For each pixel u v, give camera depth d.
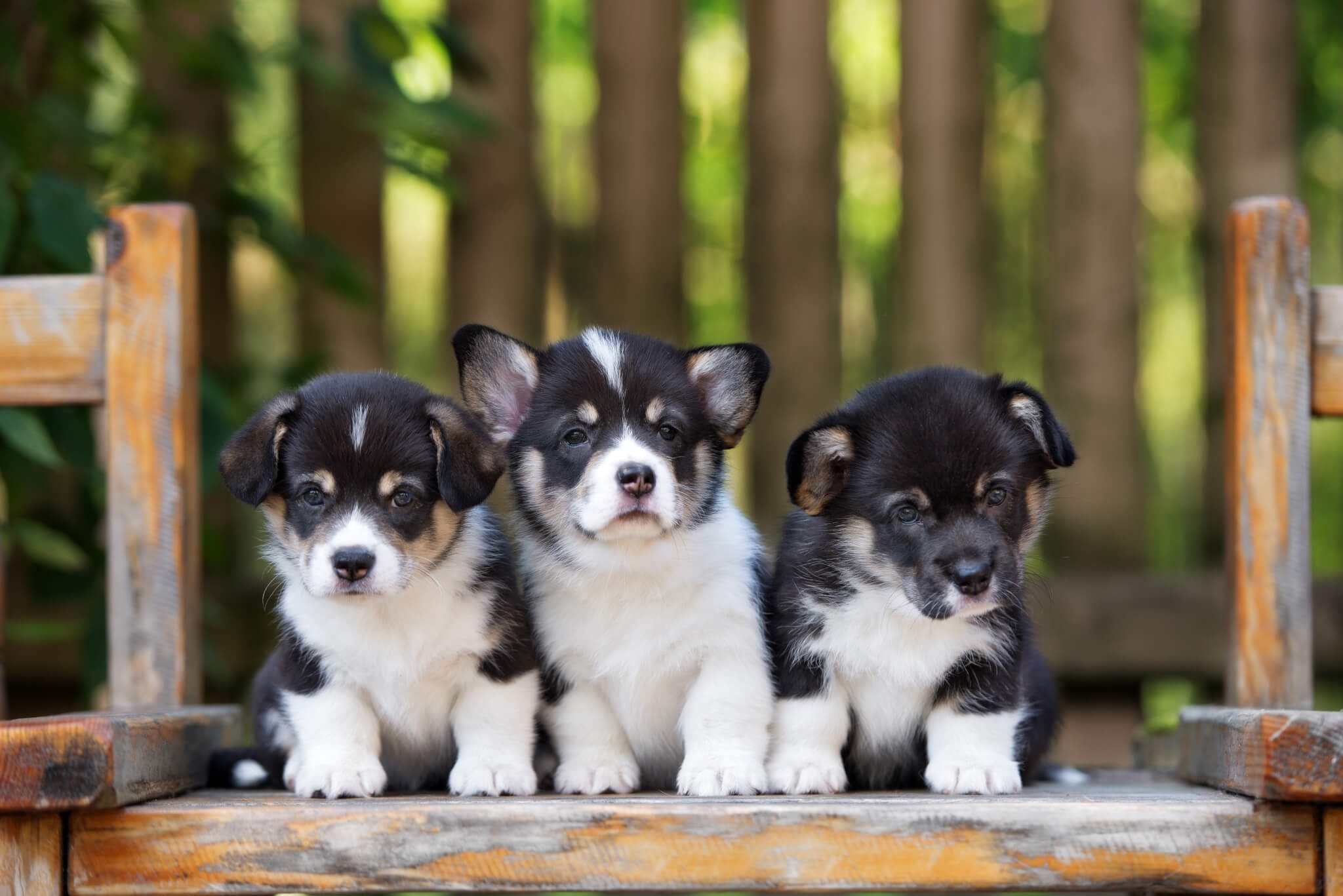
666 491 5.79
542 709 6.02
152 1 9.19
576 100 13.12
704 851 4.54
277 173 12.35
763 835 4.54
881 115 12.73
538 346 10.29
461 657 5.69
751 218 10.09
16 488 8.08
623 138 10.02
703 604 5.86
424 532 5.62
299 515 5.63
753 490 10.02
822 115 10.02
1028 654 6.02
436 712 5.83
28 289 6.38
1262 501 6.28
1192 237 12.03
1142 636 9.38
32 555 8.41
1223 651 9.32
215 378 8.30
